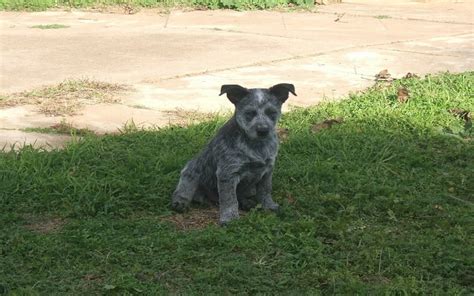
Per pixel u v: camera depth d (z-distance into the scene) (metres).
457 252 5.88
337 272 5.57
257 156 6.46
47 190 7.06
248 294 5.34
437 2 19.11
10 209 6.79
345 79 11.41
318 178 7.49
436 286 5.43
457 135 8.81
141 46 13.41
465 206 6.92
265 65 12.14
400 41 14.13
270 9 17.50
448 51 13.34
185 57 12.58
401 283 5.39
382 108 9.66
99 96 10.38
